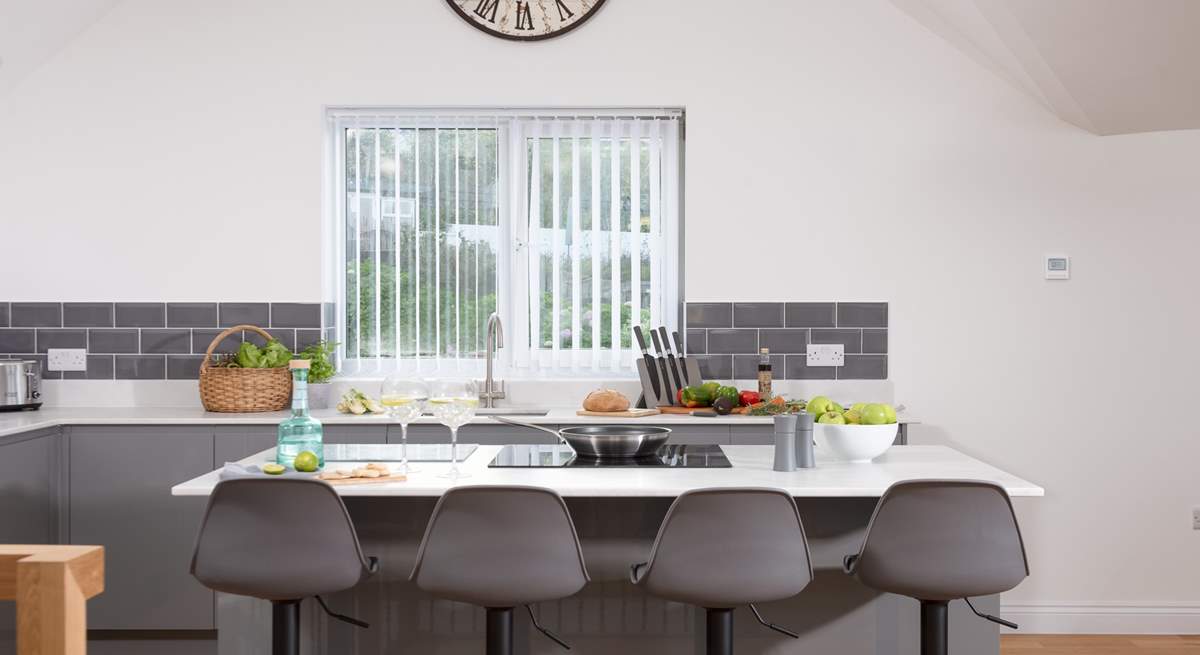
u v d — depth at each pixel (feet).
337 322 15.39
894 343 14.87
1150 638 14.35
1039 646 13.93
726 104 14.89
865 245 14.87
